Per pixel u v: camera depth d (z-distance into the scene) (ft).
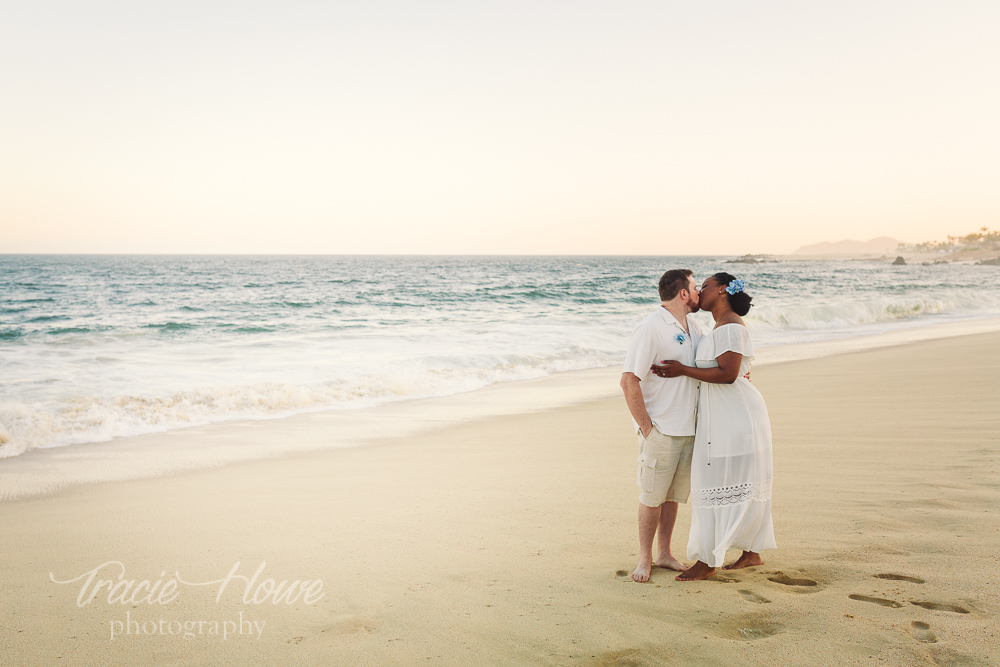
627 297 113.70
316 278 196.24
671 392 10.12
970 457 16.16
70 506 16.26
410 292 124.16
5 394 31.09
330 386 34.81
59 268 286.05
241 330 62.85
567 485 16.39
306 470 19.69
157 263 423.23
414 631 8.59
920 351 44.06
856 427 20.90
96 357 44.45
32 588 10.66
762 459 9.86
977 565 9.36
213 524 14.19
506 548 11.87
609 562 10.94
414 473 18.65
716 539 9.78
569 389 35.70
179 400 30.40
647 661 7.44
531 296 115.24
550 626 8.50
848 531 11.41
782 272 262.06
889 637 7.48
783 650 7.38
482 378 39.65
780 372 37.01
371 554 11.83
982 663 6.79
